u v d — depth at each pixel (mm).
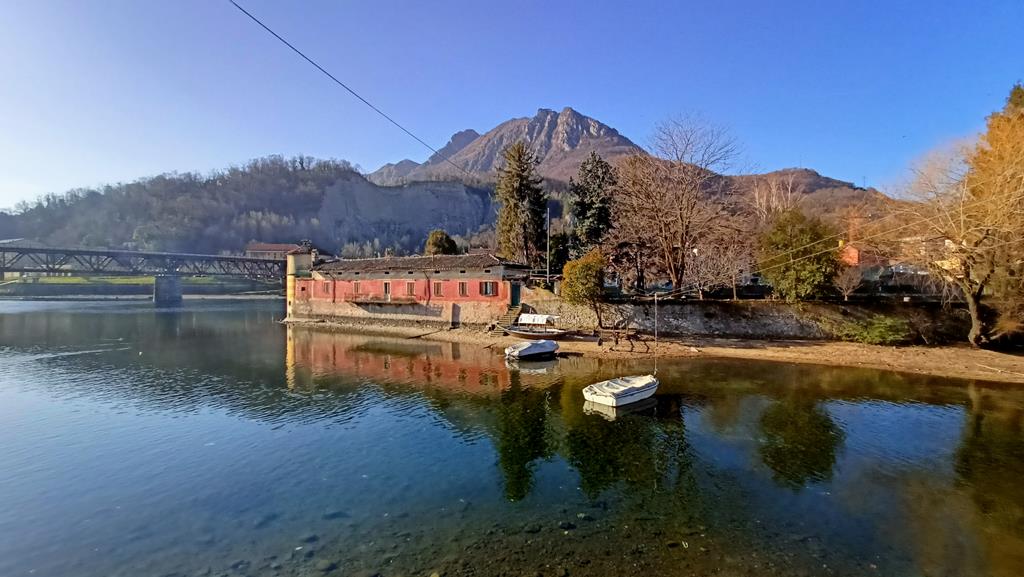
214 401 22906
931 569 9953
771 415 20656
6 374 28453
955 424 19500
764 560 10195
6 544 10906
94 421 19797
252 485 13977
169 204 165500
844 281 37562
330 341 42281
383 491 13578
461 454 16375
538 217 58281
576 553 10414
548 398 23438
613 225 51344
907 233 33031
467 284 45781
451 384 26328
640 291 50688
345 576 9555
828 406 21938
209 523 11797
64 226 150000
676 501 12961
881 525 11719
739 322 39188
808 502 12922
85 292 96875
